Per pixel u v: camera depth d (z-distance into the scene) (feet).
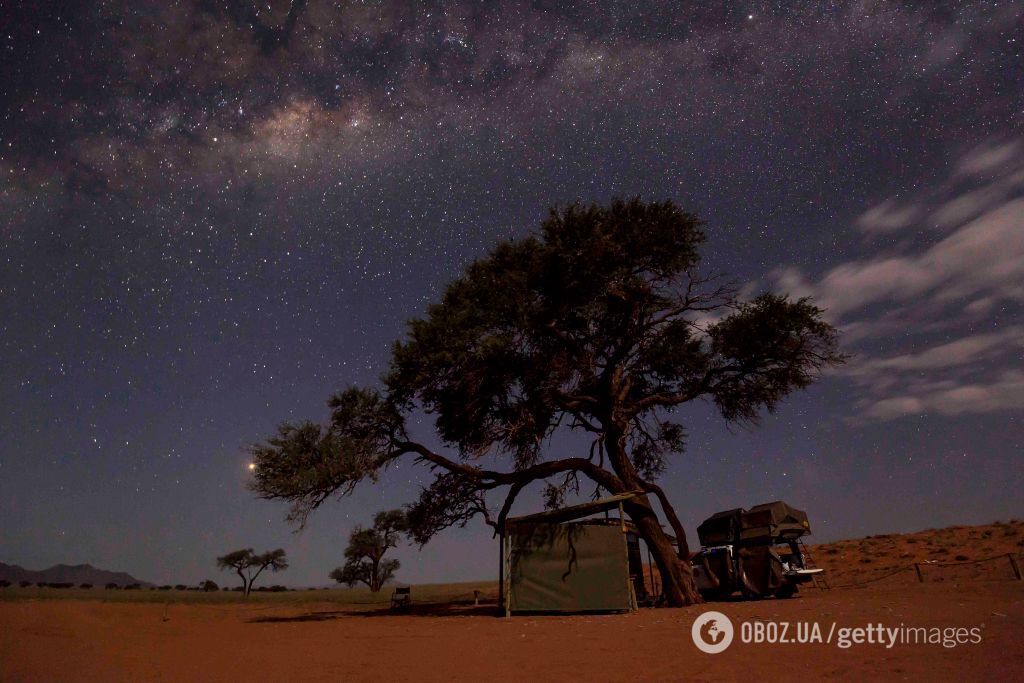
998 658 27.37
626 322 86.74
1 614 62.80
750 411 91.86
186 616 91.71
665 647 37.32
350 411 85.76
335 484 80.28
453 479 90.63
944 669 25.50
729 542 82.69
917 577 93.20
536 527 74.18
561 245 81.71
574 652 37.42
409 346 84.33
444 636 50.83
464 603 110.73
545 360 86.99
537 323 85.10
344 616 86.69
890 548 125.08
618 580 73.72
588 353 87.71
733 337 85.46
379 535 240.12
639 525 80.43
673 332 90.99
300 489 78.18
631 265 84.74
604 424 86.28
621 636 44.50
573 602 71.97
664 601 77.71
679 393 90.89
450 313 88.22
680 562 77.00
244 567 244.01
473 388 84.64
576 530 74.54
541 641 44.14
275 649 43.52
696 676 27.09
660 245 82.89
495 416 89.51
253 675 31.27
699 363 90.43
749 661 30.30
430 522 93.66
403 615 84.43
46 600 131.75
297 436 82.94
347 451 82.07
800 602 62.59
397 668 33.32
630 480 82.74
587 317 87.71
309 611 105.60
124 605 124.88
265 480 80.23
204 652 41.50
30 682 28.22
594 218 82.48
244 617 89.15
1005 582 71.36
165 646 45.14
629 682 26.61
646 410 93.71
